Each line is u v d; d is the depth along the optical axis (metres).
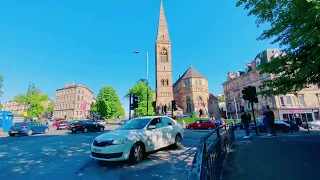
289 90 8.03
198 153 2.17
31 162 6.70
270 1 6.54
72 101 79.56
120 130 7.09
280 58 7.89
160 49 55.84
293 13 5.76
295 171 3.83
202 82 55.28
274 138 8.55
